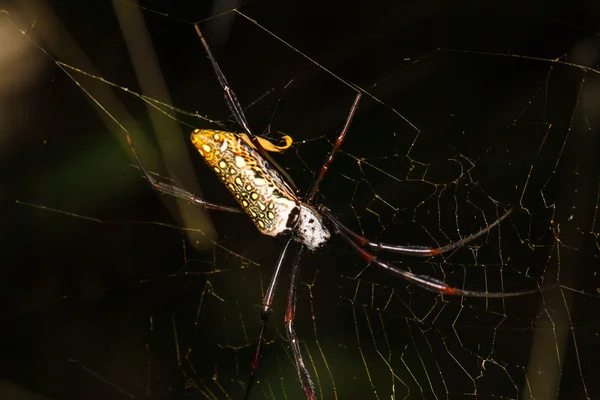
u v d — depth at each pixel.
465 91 0.47
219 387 0.48
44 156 0.47
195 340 0.49
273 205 0.44
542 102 0.47
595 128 0.46
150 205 0.48
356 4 0.48
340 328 0.47
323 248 0.45
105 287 0.49
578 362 0.45
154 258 0.49
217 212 0.49
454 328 0.46
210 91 0.48
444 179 0.47
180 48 0.48
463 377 0.45
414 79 0.47
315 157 0.48
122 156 0.47
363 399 0.46
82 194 0.48
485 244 0.46
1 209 0.48
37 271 0.49
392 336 0.46
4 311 0.49
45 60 0.47
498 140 0.47
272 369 0.48
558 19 0.46
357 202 0.47
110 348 0.49
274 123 0.47
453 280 0.46
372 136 0.47
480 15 0.47
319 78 0.48
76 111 0.47
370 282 0.47
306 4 0.48
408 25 0.47
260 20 0.48
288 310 0.45
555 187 0.46
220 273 0.49
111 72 0.47
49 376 0.48
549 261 0.46
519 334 0.46
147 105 0.47
